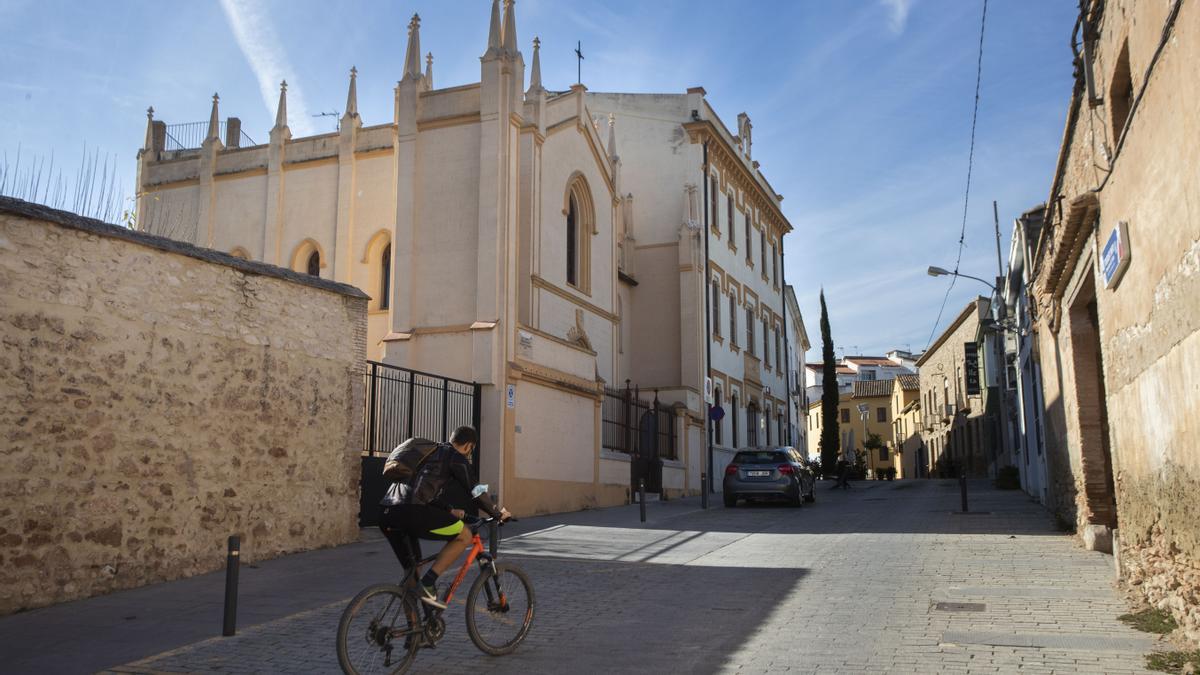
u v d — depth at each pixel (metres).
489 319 20.66
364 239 26.73
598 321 28.36
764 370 45.62
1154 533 8.50
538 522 19.09
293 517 13.36
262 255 28.09
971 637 7.98
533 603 8.00
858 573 11.78
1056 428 17.14
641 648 7.81
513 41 22.27
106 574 10.52
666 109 36.47
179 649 7.88
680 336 34.28
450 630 8.51
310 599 10.14
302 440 13.62
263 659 7.54
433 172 22.02
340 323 14.55
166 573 11.29
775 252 50.03
